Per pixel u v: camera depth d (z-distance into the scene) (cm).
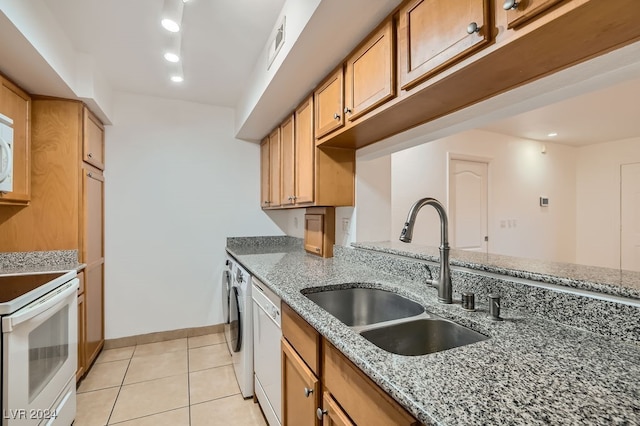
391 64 127
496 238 384
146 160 301
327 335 97
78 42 207
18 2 144
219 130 329
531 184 418
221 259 329
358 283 165
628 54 86
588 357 78
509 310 113
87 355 236
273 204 296
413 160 317
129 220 295
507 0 79
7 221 211
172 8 149
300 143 230
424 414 57
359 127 163
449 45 99
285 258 247
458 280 137
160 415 190
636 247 414
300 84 200
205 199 323
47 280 170
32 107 216
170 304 309
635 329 84
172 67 241
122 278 291
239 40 204
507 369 72
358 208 220
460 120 142
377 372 72
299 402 125
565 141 432
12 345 128
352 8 126
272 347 163
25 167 207
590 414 56
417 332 114
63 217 222
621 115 323
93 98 226
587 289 94
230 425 181
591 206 454
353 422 87
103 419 185
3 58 170
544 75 102
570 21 73
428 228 326
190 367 250
